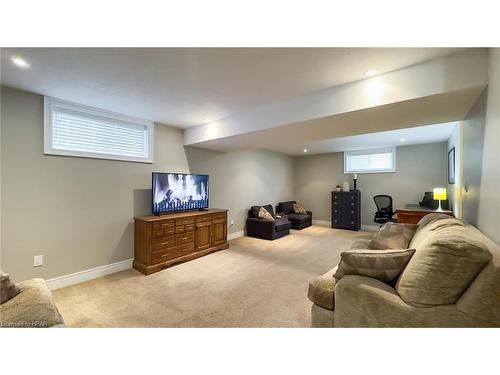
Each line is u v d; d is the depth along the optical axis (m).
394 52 1.72
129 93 2.50
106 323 1.93
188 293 2.47
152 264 3.07
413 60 1.84
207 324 1.91
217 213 4.07
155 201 3.41
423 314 1.18
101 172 3.03
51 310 1.24
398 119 2.51
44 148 2.54
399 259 1.41
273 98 2.64
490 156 1.59
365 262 1.46
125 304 2.24
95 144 3.00
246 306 2.20
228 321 1.95
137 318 2.00
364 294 1.34
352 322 1.37
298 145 5.65
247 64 1.90
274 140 3.65
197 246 3.69
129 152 3.36
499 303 1.03
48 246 2.58
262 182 6.10
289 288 2.58
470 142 2.16
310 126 2.80
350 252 1.52
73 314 2.07
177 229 3.39
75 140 2.82
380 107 2.12
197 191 4.05
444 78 1.78
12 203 2.35
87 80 2.19
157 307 2.18
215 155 4.72
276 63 1.88
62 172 2.69
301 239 5.02
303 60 1.84
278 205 6.66
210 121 3.58
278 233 5.11
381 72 2.04
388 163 5.92
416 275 1.22
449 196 4.49
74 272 2.77
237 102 2.77
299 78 2.15
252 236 5.26
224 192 4.94
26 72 2.02
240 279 2.84
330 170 6.86
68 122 2.76
